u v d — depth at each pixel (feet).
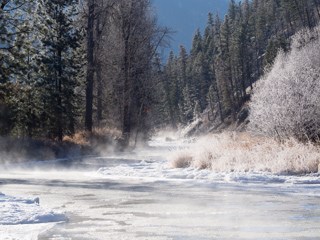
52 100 107.14
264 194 26.61
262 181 35.17
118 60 129.08
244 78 314.35
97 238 13.32
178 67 476.95
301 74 53.67
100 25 147.54
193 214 18.21
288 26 392.88
